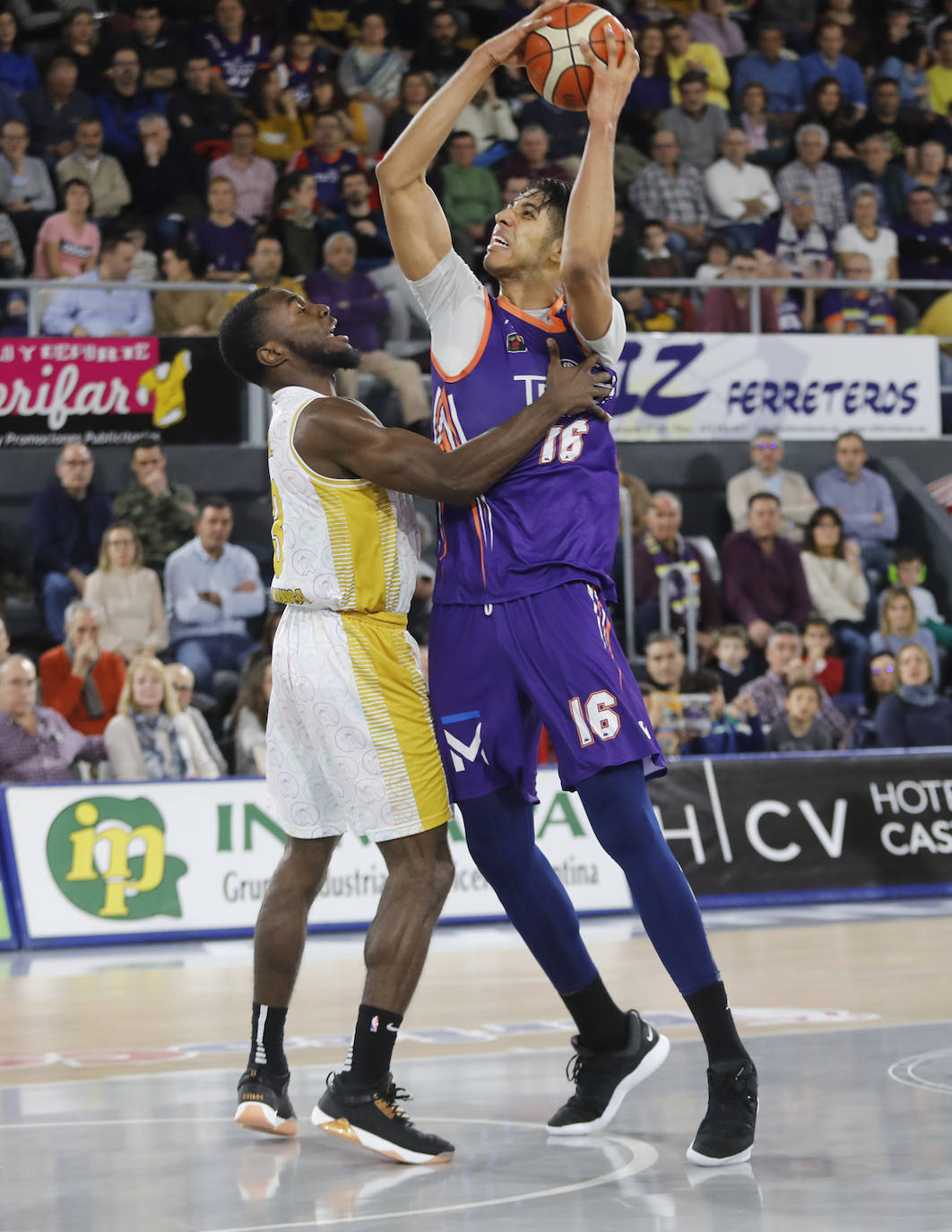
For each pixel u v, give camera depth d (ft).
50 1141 13.91
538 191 14.33
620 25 13.50
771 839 36.11
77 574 39.52
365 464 13.61
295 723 14.40
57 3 52.65
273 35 52.13
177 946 31.96
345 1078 13.16
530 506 13.70
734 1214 10.66
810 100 54.60
